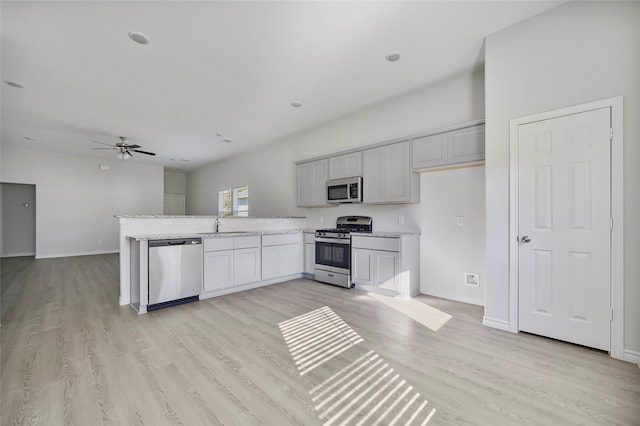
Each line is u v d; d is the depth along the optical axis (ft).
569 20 7.55
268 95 12.76
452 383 5.99
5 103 13.37
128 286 11.45
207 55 9.55
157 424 4.82
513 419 4.91
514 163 8.46
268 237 14.49
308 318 9.82
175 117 15.40
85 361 6.86
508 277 8.62
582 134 7.41
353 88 12.15
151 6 7.27
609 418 4.91
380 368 6.60
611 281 7.04
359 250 13.39
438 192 12.25
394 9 7.50
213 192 28.55
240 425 4.81
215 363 6.82
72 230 24.48
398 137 13.30
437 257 12.28
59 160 23.89
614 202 7.00
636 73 6.73
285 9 7.41
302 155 18.40
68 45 8.91
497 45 8.66
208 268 12.10
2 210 24.00
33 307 10.89
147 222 11.96
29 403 5.30
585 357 6.98
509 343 7.80
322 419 4.95
